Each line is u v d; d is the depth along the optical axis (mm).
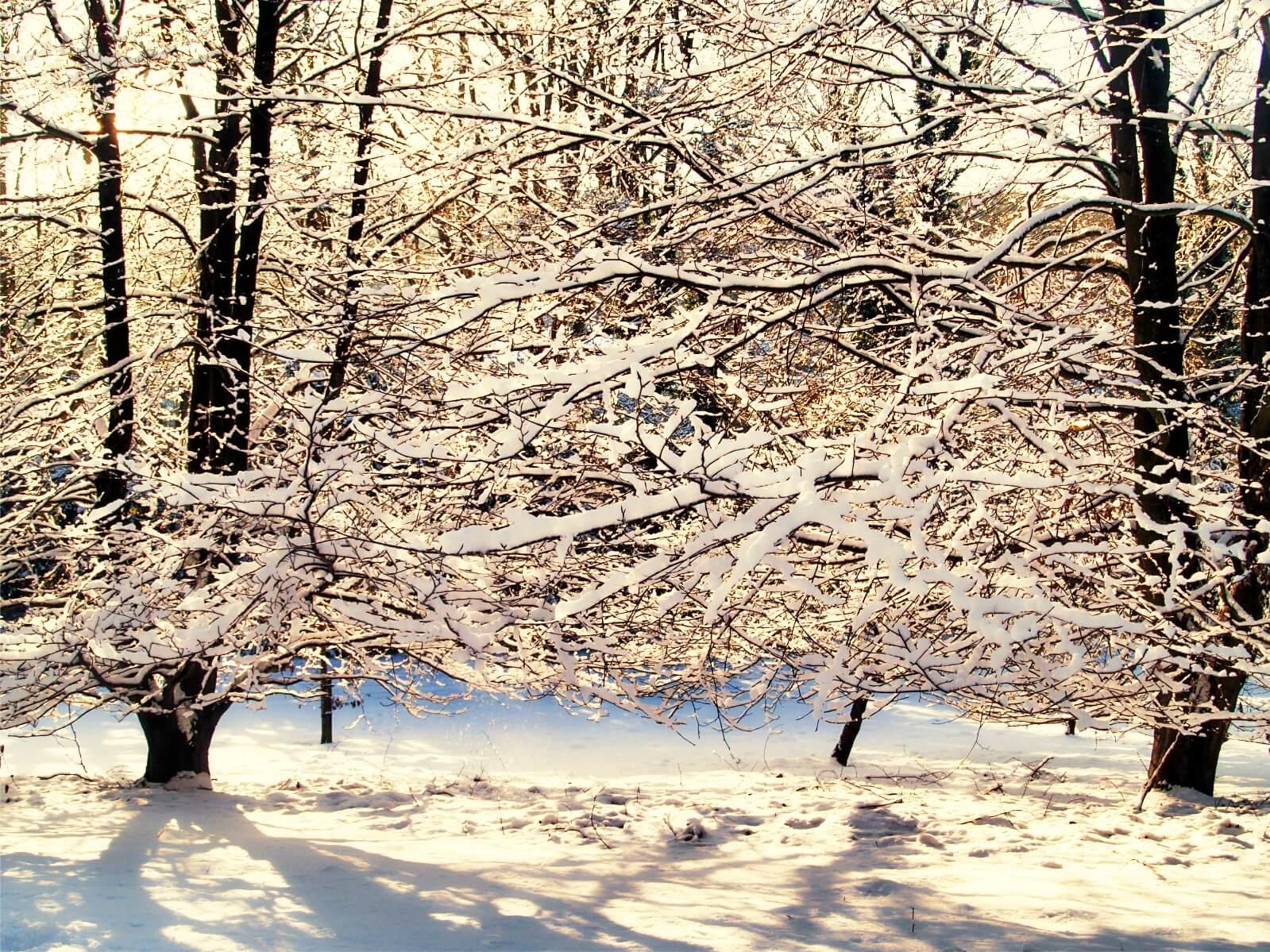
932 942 5934
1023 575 6824
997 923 6297
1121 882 7250
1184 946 5805
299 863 7438
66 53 8875
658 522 8023
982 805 10492
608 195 9000
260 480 7242
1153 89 9336
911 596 7098
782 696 7910
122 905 6180
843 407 9109
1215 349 12461
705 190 7984
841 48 8625
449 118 9453
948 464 7422
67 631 7828
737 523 6160
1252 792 11453
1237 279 11867
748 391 8258
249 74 9289
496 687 8945
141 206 9852
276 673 9023
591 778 12742
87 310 10289
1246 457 9641
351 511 7879
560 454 8156
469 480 7352
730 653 8016
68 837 7930
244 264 9352
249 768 13289
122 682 8570
